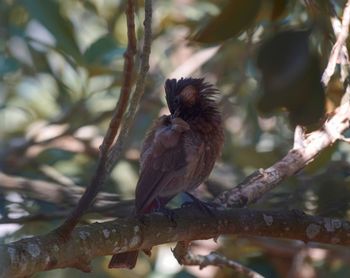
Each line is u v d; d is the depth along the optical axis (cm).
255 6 564
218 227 769
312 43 546
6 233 1224
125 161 1357
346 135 1021
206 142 865
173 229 742
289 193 1112
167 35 1408
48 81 1512
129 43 613
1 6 1418
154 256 1341
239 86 1226
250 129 1327
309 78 525
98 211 1097
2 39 1416
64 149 1409
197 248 1231
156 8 1383
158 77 1418
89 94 1327
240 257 1234
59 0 1230
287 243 1220
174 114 872
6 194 1181
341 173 1119
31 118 1559
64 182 1316
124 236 700
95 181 632
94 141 1413
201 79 905
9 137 1520
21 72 1506
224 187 1223
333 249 1204
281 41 530
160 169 826
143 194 816
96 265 1349
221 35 570
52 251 635
